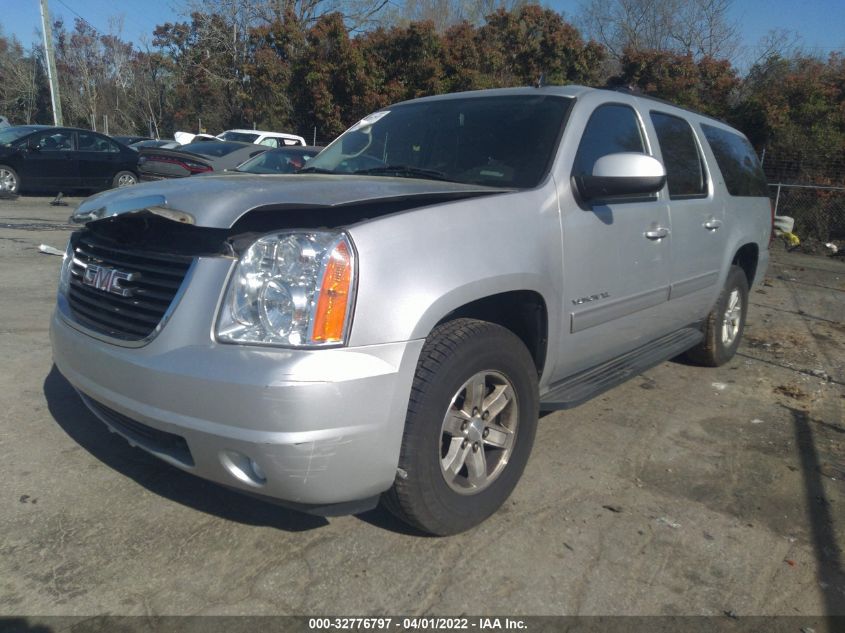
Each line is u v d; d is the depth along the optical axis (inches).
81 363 109.5
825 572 110.3
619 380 147.4
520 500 127.8
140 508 118.7
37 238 374.6
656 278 156.0
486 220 111.7
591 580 105.4
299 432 89.3
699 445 156.6
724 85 745.6
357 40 852.6
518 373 117.5
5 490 122.1
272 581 101.7
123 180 617.6
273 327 91.3
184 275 97.6
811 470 146.2
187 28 1261.1
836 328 283.6
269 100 1025.5
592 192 128.6
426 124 153.6
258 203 96.1
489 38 877.2
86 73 1731.1
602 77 969.5
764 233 220.4
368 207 103.4
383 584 102.2
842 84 624.4
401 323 95.9
